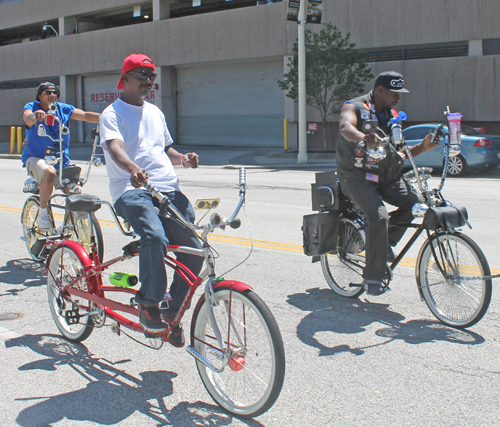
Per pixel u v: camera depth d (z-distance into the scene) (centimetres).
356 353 409
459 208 456
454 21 2152
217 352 326
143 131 385
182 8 3225
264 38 2603
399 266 640
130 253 378
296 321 478
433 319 477
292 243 770
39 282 609
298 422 315
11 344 438
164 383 369
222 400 332
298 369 383
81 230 557
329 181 536
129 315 490
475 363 387
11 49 3688
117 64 3158
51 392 357
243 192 328
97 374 383
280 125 2720
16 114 3675
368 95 484
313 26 2461
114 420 322
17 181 1645
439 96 2203
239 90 2836
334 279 554
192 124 3038
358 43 2353
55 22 3581
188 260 369
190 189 1353
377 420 315
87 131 3444
